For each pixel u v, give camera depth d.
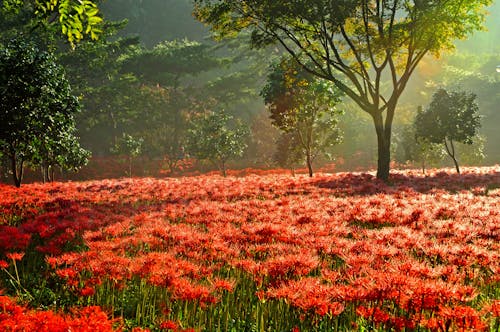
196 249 7.65
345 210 11.60
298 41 27.27
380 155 25.12
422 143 36.16
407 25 25.14
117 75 69.81
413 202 13.11
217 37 27.64
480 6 24.34
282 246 7.50
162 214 11.91
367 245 7.22
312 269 6.88
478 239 7.83
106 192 19.06
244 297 6.57
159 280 6.05
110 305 6.48
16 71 19.38
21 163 23.19
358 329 5.27
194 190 19.53
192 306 6.18
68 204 15.27
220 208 12.35
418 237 7.64
